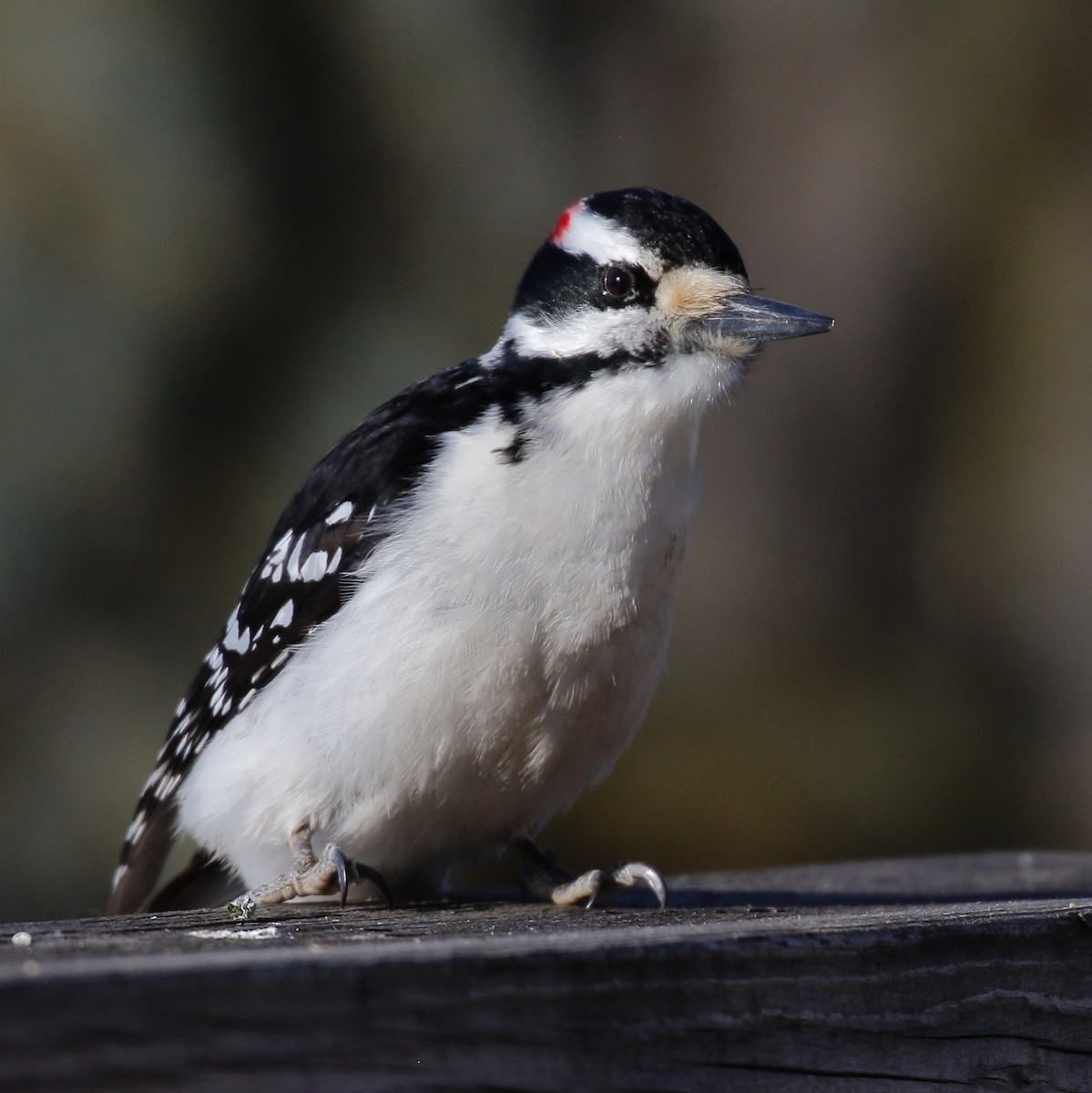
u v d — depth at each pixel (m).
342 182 12.40
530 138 13.08
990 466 17.22
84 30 11.65
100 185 11.66
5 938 4.62
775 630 16.14
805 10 18.02
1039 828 14.34
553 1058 3.90
